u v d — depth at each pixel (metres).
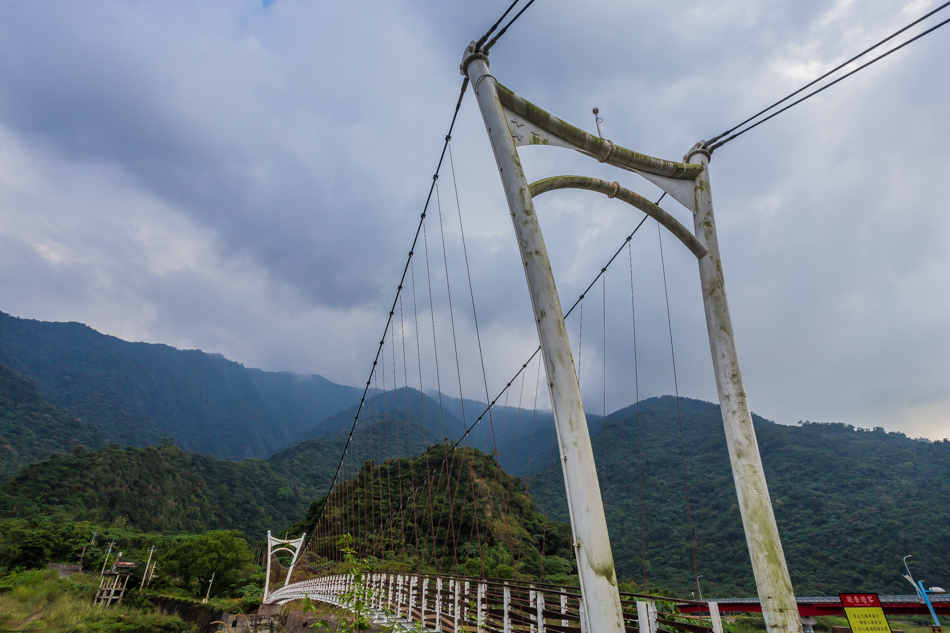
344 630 7.48
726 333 5.94
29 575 44.41
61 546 65.31
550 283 4.49
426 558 25.53
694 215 6.61
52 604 38.59
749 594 40.91
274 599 36.44
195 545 53.34
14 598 37.31
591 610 3.59
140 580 50.59
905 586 44.97
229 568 52.97
